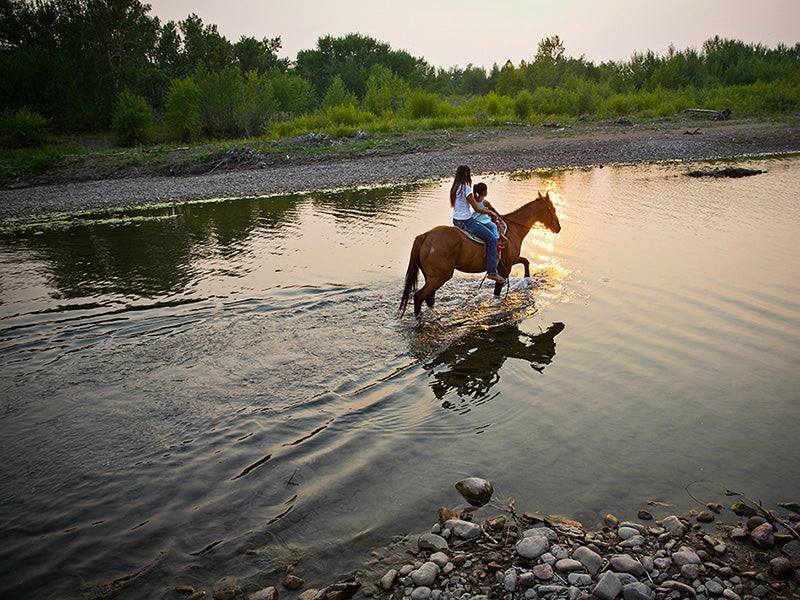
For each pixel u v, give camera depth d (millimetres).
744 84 49406
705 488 4984
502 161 25906
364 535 4656
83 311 9625
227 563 4402
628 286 9750
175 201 20969
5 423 6352
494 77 84562
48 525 4844
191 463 5621
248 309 9461
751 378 6680
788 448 5434
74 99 42688
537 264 11273
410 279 8930
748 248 11367
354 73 69938
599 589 3951
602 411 6215
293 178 24125
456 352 7809
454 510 4898
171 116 35312
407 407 6539
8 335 8664
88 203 21125
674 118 35438
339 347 8031
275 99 46188
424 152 28453
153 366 7582
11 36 50812
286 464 5574
